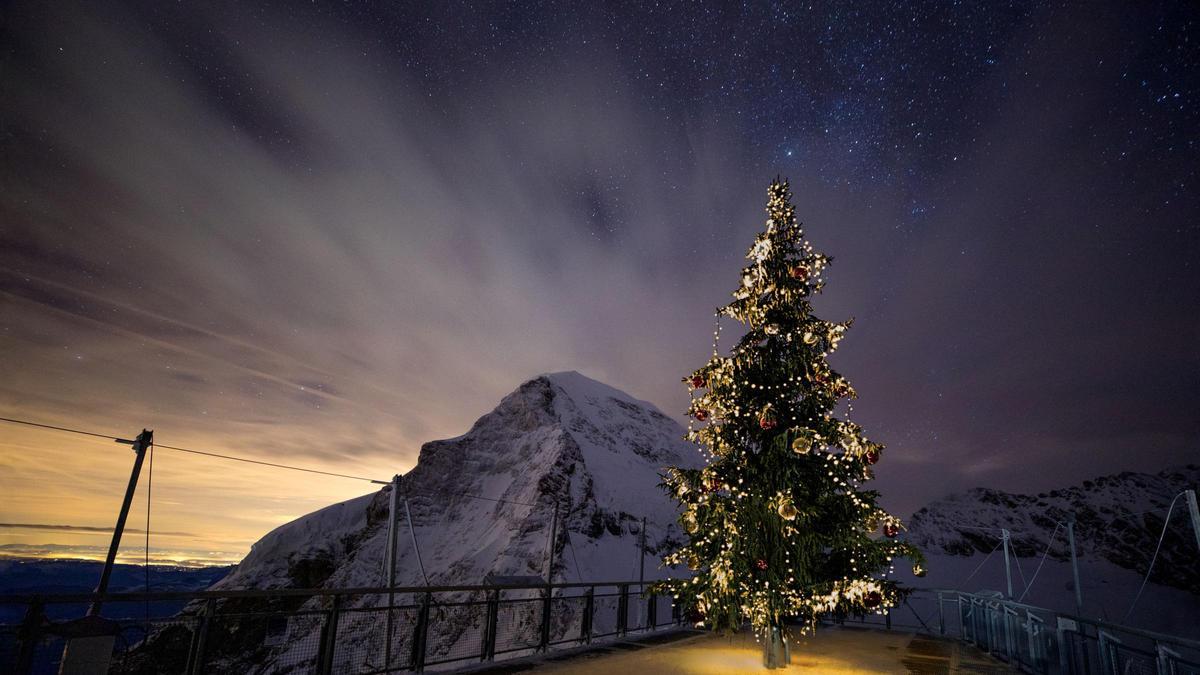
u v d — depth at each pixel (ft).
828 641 44.01
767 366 34.58
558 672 30.32
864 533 31.35
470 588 33.35
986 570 493.36
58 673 17.46
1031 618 32.73
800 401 34.42
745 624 48.16
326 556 346.33
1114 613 394.11
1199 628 368.89
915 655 38.55
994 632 40.04
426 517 351.05
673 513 345.92
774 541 31.37
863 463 32.07
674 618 50.44
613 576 255.29
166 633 20.88
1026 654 33.94
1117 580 451.94
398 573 291.58
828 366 34.06
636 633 45.09
